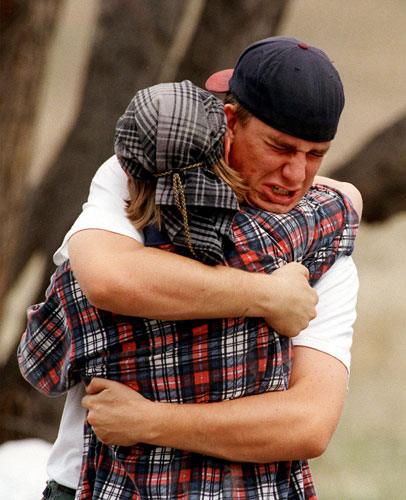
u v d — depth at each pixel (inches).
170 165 298.5
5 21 701.3
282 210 323.6
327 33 3002.0
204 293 298.0
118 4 725.9
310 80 301.6
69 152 745.6
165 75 744.3
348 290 336.2
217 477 311.1
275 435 306.3
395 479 996.6
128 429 305.4
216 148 304.3
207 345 306.5
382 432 1154.0
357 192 370.9
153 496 307.6
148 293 296.4
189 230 301.1
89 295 299.1
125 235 308.8
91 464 325.1
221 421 303.9
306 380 319.3
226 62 697.0
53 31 726.5
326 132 306.7
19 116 719.1
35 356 336.5
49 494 344.5
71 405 343.0
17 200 731.4
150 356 307.6
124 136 304.2
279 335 313.0
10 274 747.4
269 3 693.3
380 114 2343.8
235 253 313.4
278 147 308.0
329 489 973.2
